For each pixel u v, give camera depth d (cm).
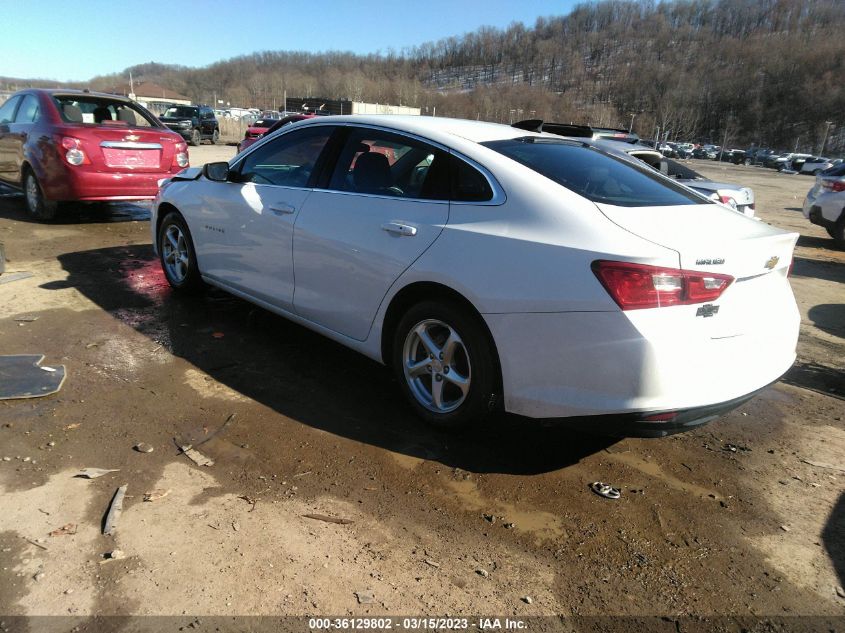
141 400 326
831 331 541
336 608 200
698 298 239
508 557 229
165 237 501
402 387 321
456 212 291
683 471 295
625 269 236
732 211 314
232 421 311
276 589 205
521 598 210
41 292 493
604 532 246
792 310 293
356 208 333
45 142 705
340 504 252
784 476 296
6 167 811
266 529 234
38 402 315
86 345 392
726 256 245
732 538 248
